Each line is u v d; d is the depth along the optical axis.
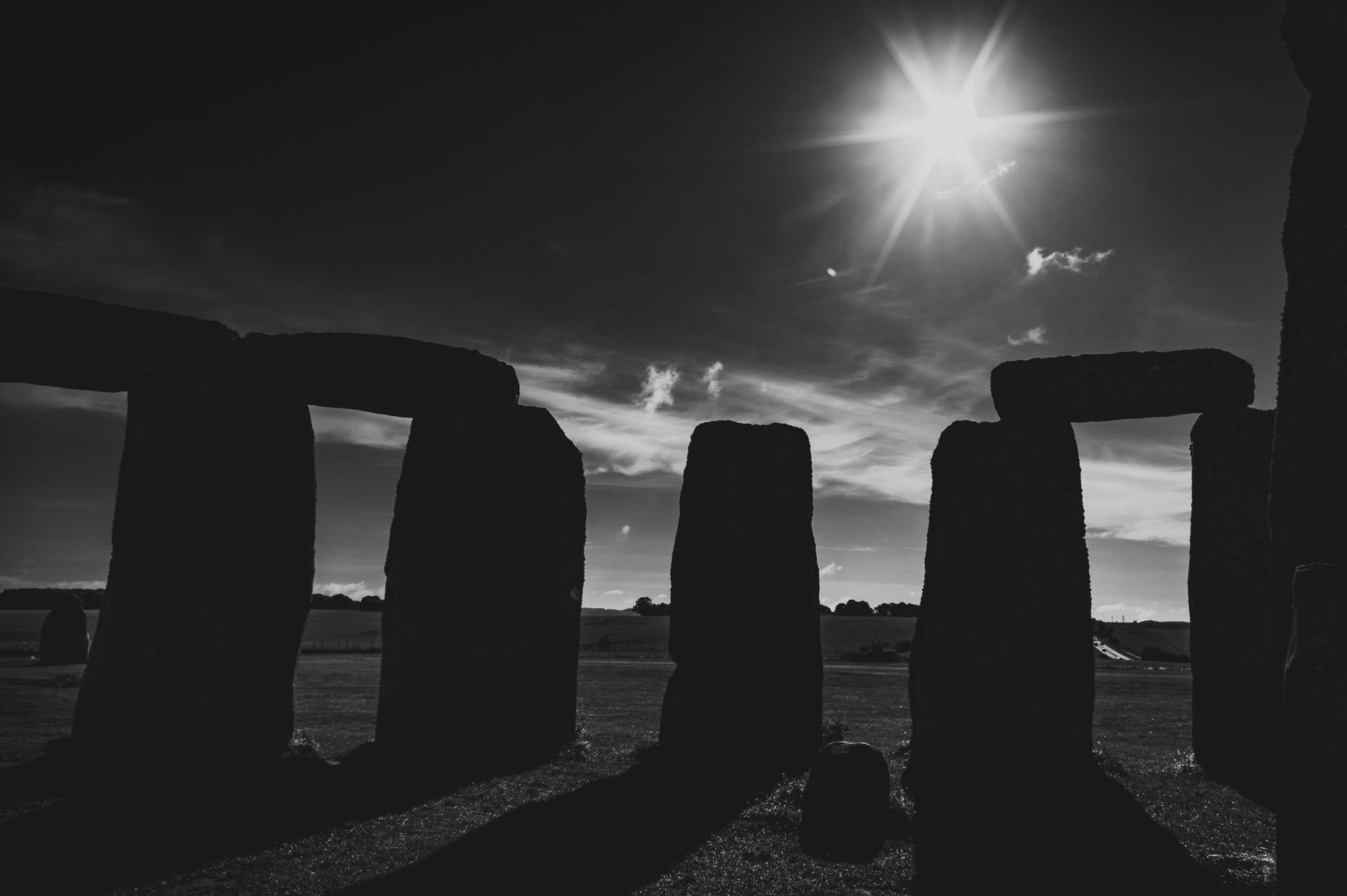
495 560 18.19
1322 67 8.82
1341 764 6.71
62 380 14.60
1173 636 83.88
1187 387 17.22
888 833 12.34
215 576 14.70
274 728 14.81
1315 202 8.65
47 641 38.88
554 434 19.28
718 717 17.48
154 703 14.17
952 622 16.80
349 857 11.30
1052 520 17.00
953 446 17.62
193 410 15.02
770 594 18.11
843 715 26.31
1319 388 8.36
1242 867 11.10
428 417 18.33
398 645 17.58
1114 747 20.95
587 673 41.34
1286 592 8.41
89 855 11.22
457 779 15.63
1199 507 17.48
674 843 11.91
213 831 12.27
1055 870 10.94
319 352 16.77
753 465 18.64
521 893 10.05
